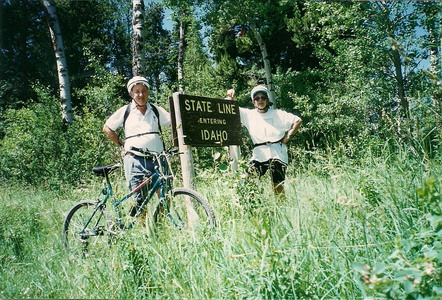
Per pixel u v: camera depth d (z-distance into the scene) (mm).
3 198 7562
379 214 2551
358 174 3082
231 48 21156
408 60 1845
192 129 4195
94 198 5742
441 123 2750
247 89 18625
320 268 2203
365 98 8375
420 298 1509
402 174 2770
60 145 9914
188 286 2422
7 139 11922
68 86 12438
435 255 1582
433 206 1638
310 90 16797
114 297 2504
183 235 3156
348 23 9664
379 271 1576
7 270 3295
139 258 2715
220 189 3832
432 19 8453
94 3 24531
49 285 2877
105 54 24781
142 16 9781
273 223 2834
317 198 2922
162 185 3775
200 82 14406
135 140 4094
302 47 18625
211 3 17562
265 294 2061
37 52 22344
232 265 2441
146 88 4203
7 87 19375
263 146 4523
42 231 4348
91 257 3217
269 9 17031
